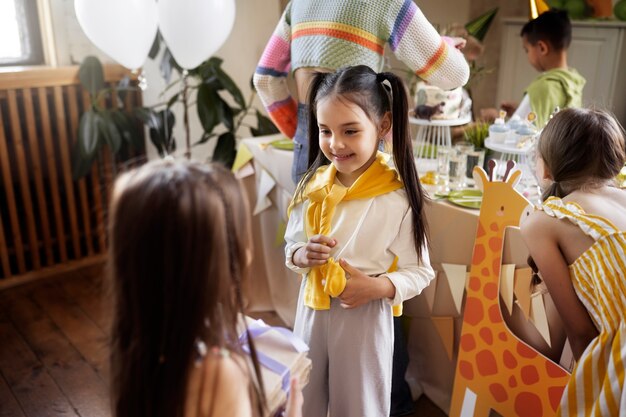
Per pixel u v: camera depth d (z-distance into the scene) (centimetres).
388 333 129
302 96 166
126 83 279
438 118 180
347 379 128
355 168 121
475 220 153
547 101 204
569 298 121
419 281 127
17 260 276
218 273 73
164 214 69
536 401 138
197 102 261
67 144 276
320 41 152
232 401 76
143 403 73
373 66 152
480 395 150
